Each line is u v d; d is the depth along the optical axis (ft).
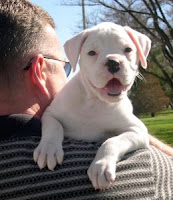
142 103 36.27
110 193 2.74
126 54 3.31
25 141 2.85
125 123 3.29
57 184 2.72
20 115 2.94
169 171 2.95
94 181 2.72
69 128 3.28
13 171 2.76
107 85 3.22
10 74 3.08
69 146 2.88
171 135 20.12
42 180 2.73
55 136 2.94
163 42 19.22
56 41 3.41
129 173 2.82
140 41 3.44
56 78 3.38
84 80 3.30
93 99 3.27
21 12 3.16
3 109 3.07
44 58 3.27
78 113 3.27
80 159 2.81
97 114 3.27
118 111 3.29
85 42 3.38
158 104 36.76
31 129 2.93
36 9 3.29
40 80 3.23
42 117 3.25
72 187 2.73
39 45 3.23
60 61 3.44
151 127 26.17
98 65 3.22
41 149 2.80
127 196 2.75
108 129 3.30
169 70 25.38
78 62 3.39
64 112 3.27
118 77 3.20
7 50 3.04
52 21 3.43
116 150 2.91
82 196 2.72
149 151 3.06
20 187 2.74
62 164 2.77
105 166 2.77
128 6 19.15
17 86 3.10
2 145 2.81
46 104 3.34
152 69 24.50
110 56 3.22
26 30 3.13
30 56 3.14
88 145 2.93
